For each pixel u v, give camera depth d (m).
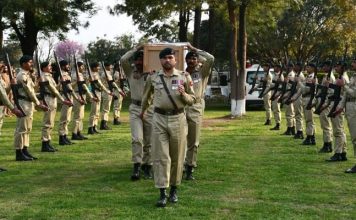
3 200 6.58
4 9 20.47
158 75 6.34
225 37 35.88
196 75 7.72
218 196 6.75
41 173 8.28
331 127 10.47
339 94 8.53
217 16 24.53
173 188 6.44
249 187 7.25
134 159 7.75
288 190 7.07
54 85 10.47
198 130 7.73
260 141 12.19
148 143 7.95
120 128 14.86
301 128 12.73
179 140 6.30
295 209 6.14
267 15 20.34
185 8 17.92
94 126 13.51
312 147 11.20
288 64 12.97
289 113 13.46
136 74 7.75
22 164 9.04
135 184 7.46
